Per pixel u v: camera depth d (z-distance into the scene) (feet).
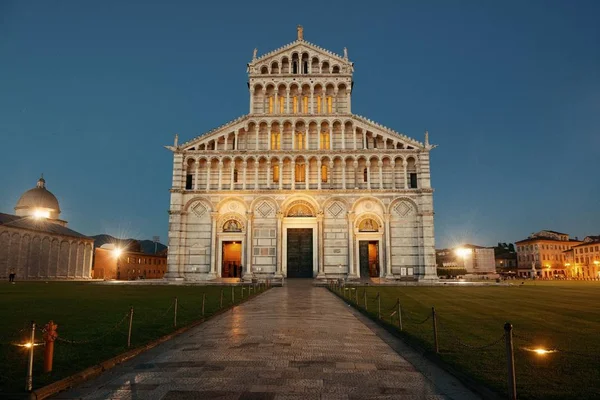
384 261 216.33
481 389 38.01
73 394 38.24
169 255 215.31
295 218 222.07
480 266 325.01
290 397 36.94
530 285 212.02
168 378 42.60
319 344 58.70
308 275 219.41
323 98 232.32
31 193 405.80
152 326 70.44
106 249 447.01
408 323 75.31
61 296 129.70
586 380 40.32
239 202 223.10
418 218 218.38
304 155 225.15
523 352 52.11
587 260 479.41
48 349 42.91
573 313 89.51
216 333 67.31
